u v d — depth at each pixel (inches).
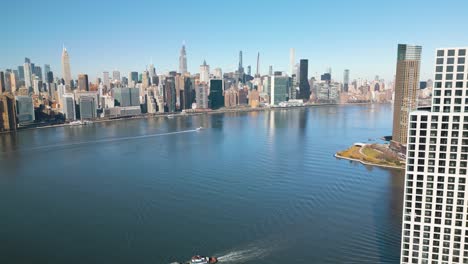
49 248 7568.9
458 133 4869.6
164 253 7317.9
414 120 5054.1
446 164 5009.8
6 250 7495.1
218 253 7308.1
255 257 7155.5
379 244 7588.6
